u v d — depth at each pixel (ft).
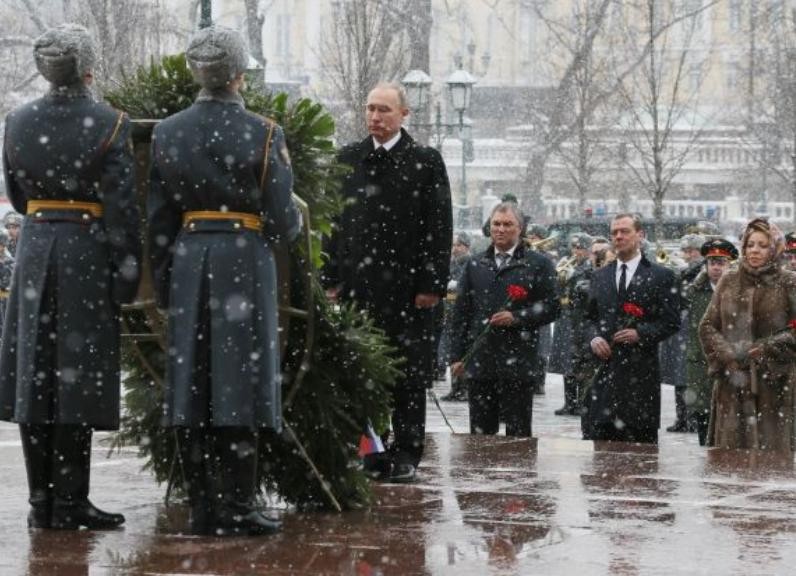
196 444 25.73
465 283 43.45
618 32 210.59
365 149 34.09
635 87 195.52
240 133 25.14
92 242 25.64
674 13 194.90
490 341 42.70
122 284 25.55
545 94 220.02
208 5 65.62
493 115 298.76
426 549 24.17
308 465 27.73
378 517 27.43
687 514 28.02
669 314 41.96
